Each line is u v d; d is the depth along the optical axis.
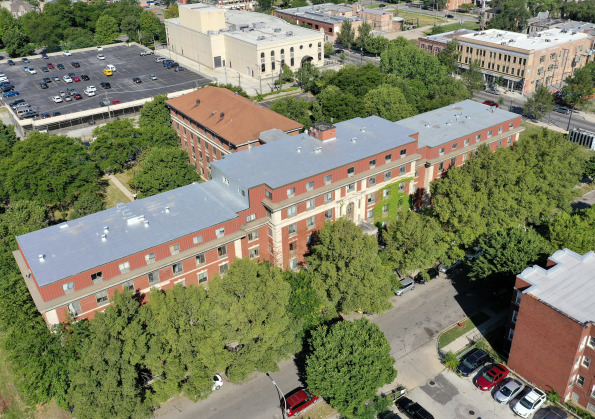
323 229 76.19
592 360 61.91
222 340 63.44
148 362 58.56
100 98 174.88
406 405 65.50
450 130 105.81
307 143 93.12
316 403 67.25
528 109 155.62
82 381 56.34
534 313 65.12
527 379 69.31
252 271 66.56
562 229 81.31
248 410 66.75
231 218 78.06
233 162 87.25
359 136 95.94
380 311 73.19
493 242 79.06
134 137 121.31
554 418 63.00
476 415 65.12
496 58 186.12
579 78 161.38
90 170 110.62
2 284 75.00
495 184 87.25
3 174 104.88
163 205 81.69
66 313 66.56
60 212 111.94
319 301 72.12
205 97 127.69
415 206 103.50
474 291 87.31
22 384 61.41
